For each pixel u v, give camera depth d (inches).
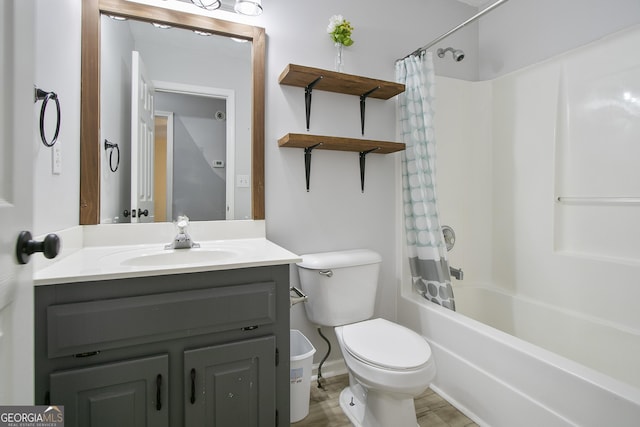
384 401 52.2
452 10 92.5
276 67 69.9
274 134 70.0
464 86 93.4
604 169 68.2
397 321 82.7
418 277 79.5
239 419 45.6
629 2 66.5
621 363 61.6
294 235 72.4
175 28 62.7
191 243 58.2
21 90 23.5
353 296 67.6
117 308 38.3
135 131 60.6
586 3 73.5
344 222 77.3
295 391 58.4
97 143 55.8
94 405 37.8
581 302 70.7
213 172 65.7
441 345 68.1
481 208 93.6
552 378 47.3
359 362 50.8
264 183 68.8
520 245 84.7
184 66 63.4
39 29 40.3
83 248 55.1
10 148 22.2
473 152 93.7
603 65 68.0
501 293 85.9
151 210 61.7
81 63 54.3
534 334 77.4
